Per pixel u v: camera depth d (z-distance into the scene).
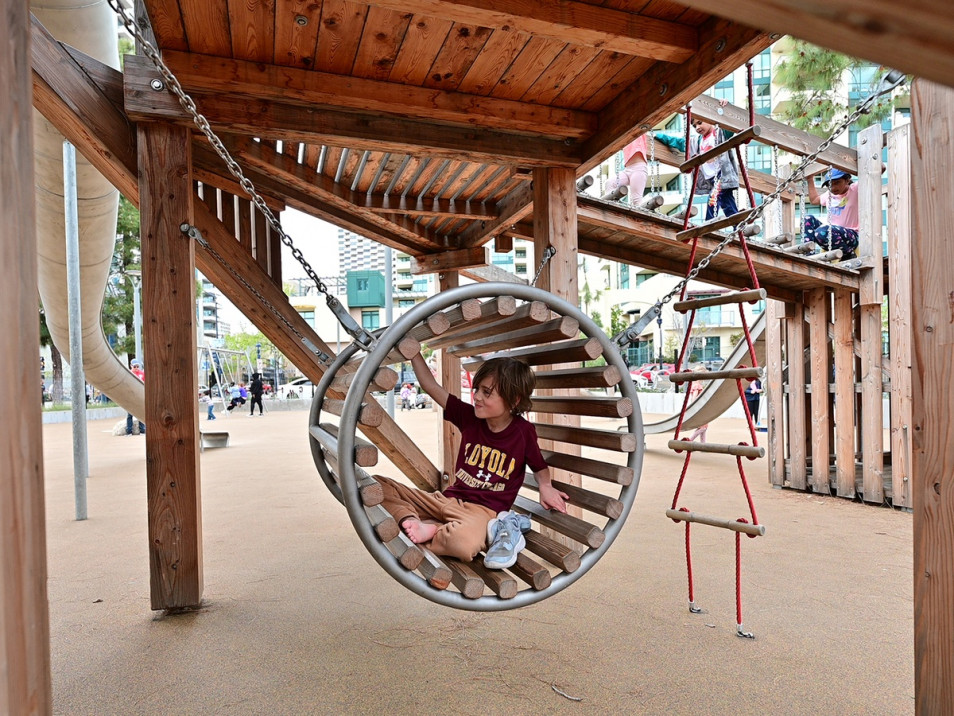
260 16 2.70
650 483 7.02
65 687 2.42
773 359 6.90
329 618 3.09
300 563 4.01
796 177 2.49
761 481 7.19
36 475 0.79
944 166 1.38
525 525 2.58
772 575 3.69
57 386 28.47
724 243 2.78
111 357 7.92
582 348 2.36
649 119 3.30
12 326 0.75
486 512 2.50
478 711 2.22
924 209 1.41
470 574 2.21
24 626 0.76
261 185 5.06
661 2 2.67
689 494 6.33
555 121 3.65
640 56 2.94
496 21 2.57
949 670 1.35
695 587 3.48
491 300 2.22
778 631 2.88
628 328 2.76
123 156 3.15
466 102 3.46
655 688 2.37
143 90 3.02
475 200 5.52
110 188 5.65
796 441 6.59
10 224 0.75
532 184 4.37
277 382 46.59
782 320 7.00
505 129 3.71
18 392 0.76
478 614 3.13
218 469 8.29
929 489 1.39
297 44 2.93
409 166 4.62
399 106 3.33
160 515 3.15
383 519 2.06
